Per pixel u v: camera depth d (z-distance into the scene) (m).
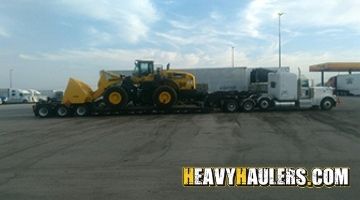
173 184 9.41
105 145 15.64
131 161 12.38
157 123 23.72
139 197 8.43
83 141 16.86
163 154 13.43
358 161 11.84
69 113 31.81
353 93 68.00
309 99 32.00
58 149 14.91
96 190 9.04
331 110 31.59
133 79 32.56
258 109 32.28
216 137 17.20
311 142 15.53
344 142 15.46
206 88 34.31
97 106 31.84
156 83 32.22
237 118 25.81
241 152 13.54
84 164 12.05
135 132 19.55
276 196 8.34
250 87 36.22
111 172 10.88
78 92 31.56
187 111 31.83
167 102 31.47
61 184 9.65
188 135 18.00
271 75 32.47
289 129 19.61
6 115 35.00
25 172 11.12
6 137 18.75
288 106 32.00
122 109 31.52
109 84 32.31
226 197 8.32
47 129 21.86
